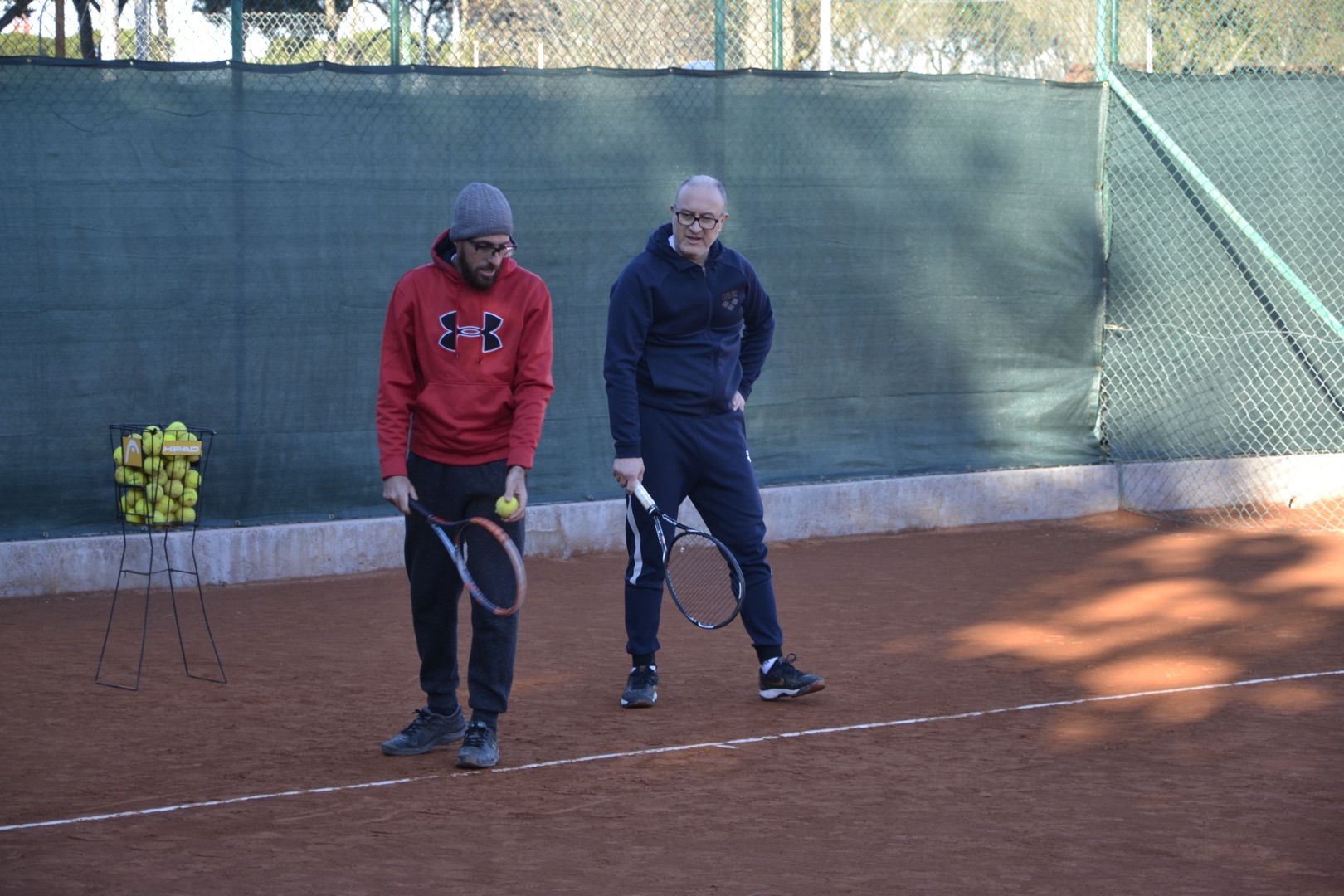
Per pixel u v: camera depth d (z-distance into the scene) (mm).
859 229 27109
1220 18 30031
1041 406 28922
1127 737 14109
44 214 21734
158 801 12156
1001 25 29844
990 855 10727
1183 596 21672
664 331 15320
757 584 15602
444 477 13109
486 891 9984
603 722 14844
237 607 21203
